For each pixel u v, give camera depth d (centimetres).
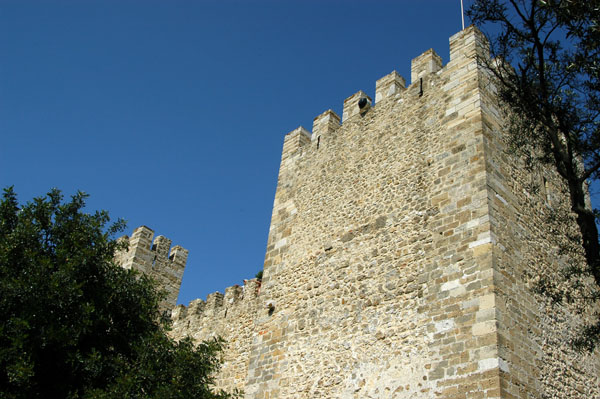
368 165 1664
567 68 1150
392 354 1284
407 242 1401
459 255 1265
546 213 1488
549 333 1276
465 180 1352
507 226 1302
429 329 1235
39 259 1303
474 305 1178
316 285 1589
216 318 2325
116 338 1416
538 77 1227
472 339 1145
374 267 1449
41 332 1209
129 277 1530
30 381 1186
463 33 1591
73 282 1287
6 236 1355
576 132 1177
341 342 1421
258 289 2208
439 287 1266
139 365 1330
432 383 1171
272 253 1825
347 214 1633
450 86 1538
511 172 1417
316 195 1798
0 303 1225
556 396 1200
